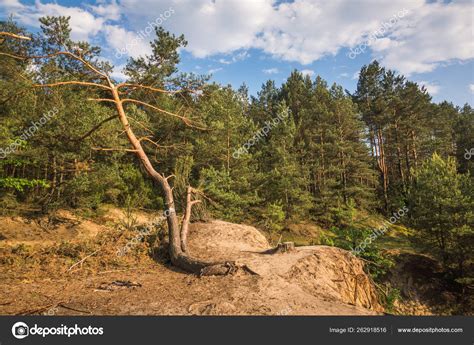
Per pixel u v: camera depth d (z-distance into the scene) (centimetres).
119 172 2262
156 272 938
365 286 991
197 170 2911
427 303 2102
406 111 4338
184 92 1454
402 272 2302
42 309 608
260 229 2847
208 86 1450
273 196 3284
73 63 1409
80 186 1947
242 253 1077
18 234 1725
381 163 4506
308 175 3841
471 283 2097
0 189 1988
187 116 1501
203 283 784
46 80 1564
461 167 4503
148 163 1265
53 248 1054
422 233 2330
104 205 2428
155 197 2636
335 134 3972
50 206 1989
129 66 2094
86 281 820
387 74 4669
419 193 2330
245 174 2992
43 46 1245
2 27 1972
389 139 4650
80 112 1686
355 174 4088
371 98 4838
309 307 638
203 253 1091
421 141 4406
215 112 2797
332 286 816
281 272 819
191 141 2728
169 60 2050
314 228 3278
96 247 1076
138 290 738
